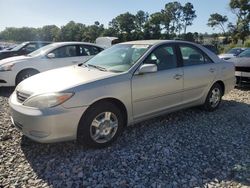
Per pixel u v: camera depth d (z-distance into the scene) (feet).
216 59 18.83
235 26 174.81
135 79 13.76
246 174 10.93
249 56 28.50
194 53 17.51
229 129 15.67
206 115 18.06
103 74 13.47
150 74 14.43
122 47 16.49
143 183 10.30
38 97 11.69
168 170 11.19
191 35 250.98
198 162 11.84
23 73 25.82
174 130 15.33
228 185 10.23
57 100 11.51
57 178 10.59
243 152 12.79
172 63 15.89
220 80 18.78
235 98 23.03
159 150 12.88
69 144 13.33
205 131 15.30
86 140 12.41
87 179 10.53
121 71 13.87
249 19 167.12
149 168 11.32
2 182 10.25
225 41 193.26
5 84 25.35
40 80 13.25
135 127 15.64
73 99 11.74
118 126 13.38
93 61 16.38
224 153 12.66
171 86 15.46
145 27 266.36
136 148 13.05
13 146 13.10
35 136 11.69
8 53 40.29
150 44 15.62
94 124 12.56
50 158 12.05
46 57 26.91
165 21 270.67
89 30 270.67
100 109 12.56
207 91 18.03
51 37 284.82
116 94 13.02
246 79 26.03
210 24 215.92
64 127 11.66
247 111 19.15
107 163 11.66
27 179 10.48
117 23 270.26
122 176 10.74
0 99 22.52
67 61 27.81
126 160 11.93
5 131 14.75
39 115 11.34
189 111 18.79
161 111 15.37
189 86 16.58
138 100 13.98
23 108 11.91
